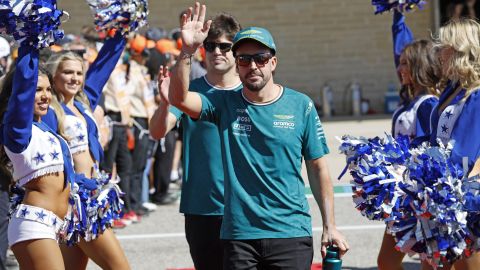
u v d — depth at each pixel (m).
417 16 21.84
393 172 5.46
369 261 9.16
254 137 5.60
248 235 5.54
